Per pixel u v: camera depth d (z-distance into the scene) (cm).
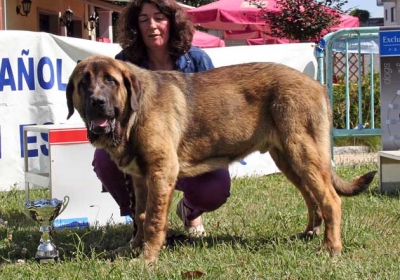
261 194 781
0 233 609
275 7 1752
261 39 2097
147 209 486
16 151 855
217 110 508
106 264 480
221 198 561
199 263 473
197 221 596
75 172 646
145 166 486
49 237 512
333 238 500
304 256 483
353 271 442
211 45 1916
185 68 580
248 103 513
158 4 553
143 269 455
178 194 780
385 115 884
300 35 1695
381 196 737
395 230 565
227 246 522
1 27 1457
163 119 485
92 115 463
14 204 754
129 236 591
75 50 883
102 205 658
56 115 873
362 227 564
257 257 485
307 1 1692
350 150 1207
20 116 857
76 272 463
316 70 990
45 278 453
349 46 1072
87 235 590
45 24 1842
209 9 1773
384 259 471
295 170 505
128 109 479
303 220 610
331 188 504
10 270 479
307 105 497
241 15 1755
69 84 492
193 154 510
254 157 962
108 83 468
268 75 514
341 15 1789
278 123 505
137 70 495
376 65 1443
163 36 561
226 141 514
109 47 906
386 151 798
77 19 2027
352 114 1271
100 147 493
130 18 567
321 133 502
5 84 845
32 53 859
